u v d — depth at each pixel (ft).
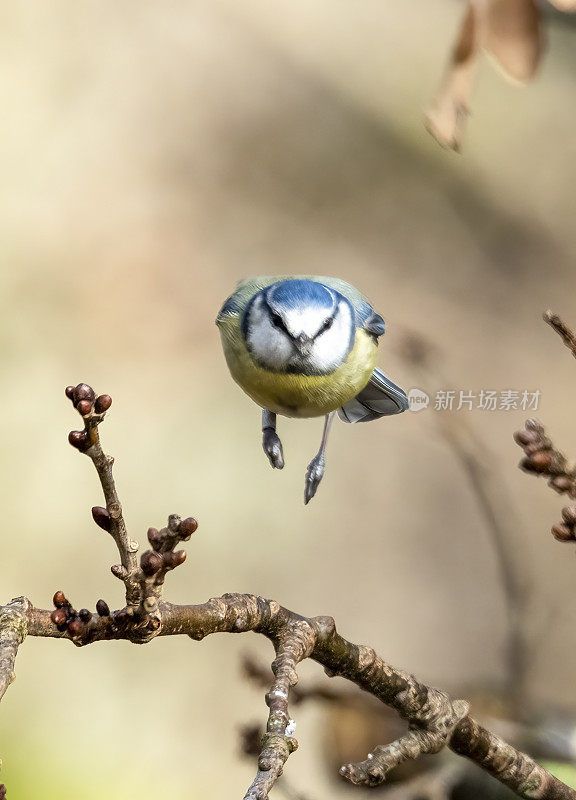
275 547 12.42
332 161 16.51
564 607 11.73
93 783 11.80
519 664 11.48
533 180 16.02
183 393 14.10
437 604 12.09
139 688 11.93
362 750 11.33
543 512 12.00
